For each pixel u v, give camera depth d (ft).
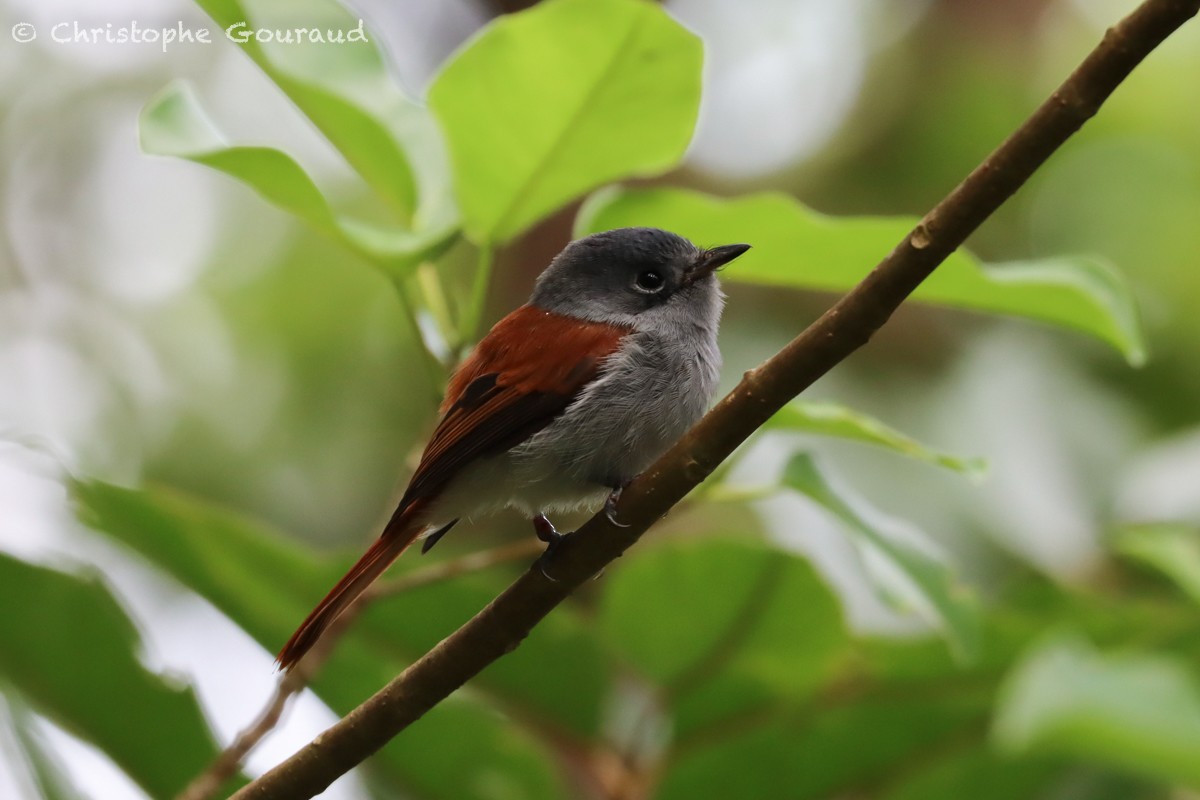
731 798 27.58
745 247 25.61
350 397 49.75
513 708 26.86
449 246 24.20
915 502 38.52
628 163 25.31
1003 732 20.65
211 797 22.85
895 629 33.78
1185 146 51.65
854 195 52.65
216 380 50.29
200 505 25.53
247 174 22.85
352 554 26.17
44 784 25.48
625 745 27.25
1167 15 16.65
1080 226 50.24
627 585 25.54
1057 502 38.14
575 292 28.71
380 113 27.12
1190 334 44.93
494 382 26.68
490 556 24.38
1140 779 27.76
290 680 23.08
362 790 27.50
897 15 55.11
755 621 25.64
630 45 23.45
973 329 46.03
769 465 37.91
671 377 27.48
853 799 27.73
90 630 25.39
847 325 19.07
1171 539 27.96
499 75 23.99
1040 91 53.67
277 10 26.35
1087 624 27.76
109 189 56.18
